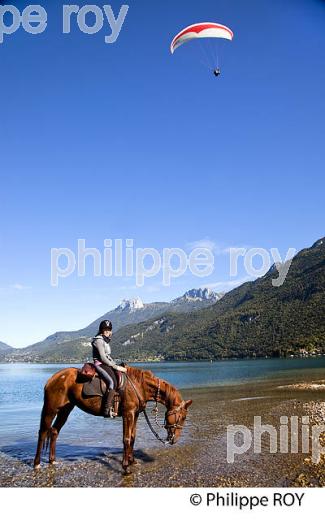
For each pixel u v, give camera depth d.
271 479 7.66
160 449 10.30
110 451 10.38
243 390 28.30
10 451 10.77
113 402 8.52
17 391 40.19
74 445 11.25
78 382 8.75
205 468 8.48
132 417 8.67
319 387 26.56
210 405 19.58
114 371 8.73
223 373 62.25
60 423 9.23
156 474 8.17
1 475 8.33
